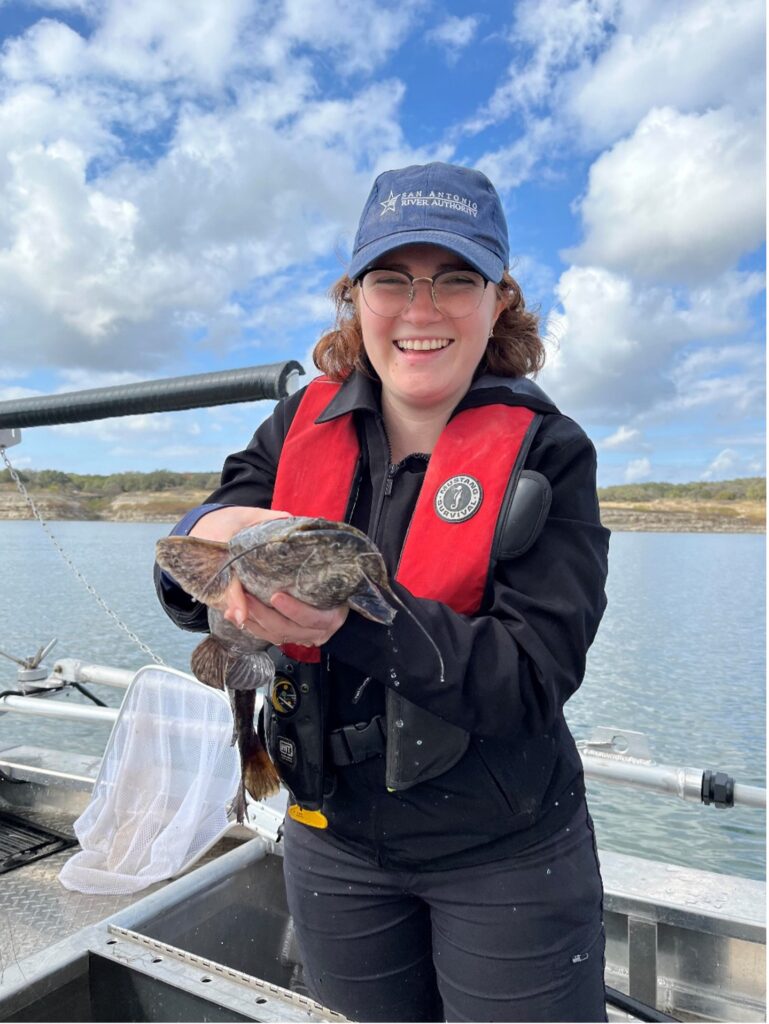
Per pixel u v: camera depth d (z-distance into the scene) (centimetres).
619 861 266
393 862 170
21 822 341
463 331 168
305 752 171
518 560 157
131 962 170
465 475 163
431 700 139
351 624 137
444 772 156
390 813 166
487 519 158
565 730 175
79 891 279
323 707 170
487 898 162
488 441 165
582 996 166
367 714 168
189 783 292
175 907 215
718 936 233
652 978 236
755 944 229
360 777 168
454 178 168
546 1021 162
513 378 185
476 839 161
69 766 362
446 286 164
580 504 161
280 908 254
